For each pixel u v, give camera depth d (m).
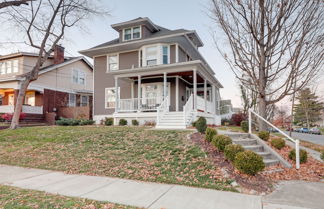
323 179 4.95
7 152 7.82
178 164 5.54
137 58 16.75
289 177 5.07
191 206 3.39
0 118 16.20
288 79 6.61
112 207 3.33
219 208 3.32
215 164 5.37
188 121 11.89
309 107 35.81
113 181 4.80
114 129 11.03
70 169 5.85
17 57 20.14
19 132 11.10
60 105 20.53
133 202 3.56
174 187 4.33
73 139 9.15
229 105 27.00
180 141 7.51
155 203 3.51
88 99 24.72
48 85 19.62
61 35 15.20
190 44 16.69
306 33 5.94
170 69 13.14
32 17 14.27
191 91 19.05
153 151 6.79
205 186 4.33
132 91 16.56
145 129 10.59
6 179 5.04
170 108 15.29
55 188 4.34
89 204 3.45
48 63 21.39
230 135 7.57
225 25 6.98
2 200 3.61
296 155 5.80
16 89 17.62
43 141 9.12
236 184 4.38
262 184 4.46
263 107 7.48
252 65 7.09
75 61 22.88
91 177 5.15
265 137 7.55
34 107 17.97
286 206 3.42
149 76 15.11
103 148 7.63
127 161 6.16
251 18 6.62
